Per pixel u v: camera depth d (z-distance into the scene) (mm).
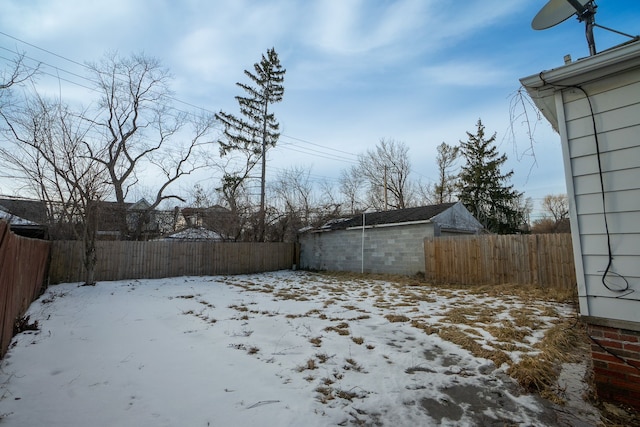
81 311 6551
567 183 3111
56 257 10633
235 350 4262
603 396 2893
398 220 13625
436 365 3834
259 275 14531
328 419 2617
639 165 2752
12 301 4434
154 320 5883
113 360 3838
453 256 11008
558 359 3941
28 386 3072
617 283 2816
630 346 2766
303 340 4715
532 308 6875
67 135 10383
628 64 2738
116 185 16656
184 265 13492
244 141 23719
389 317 6102
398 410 2816
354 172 29000
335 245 16000
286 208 19328
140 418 2559
